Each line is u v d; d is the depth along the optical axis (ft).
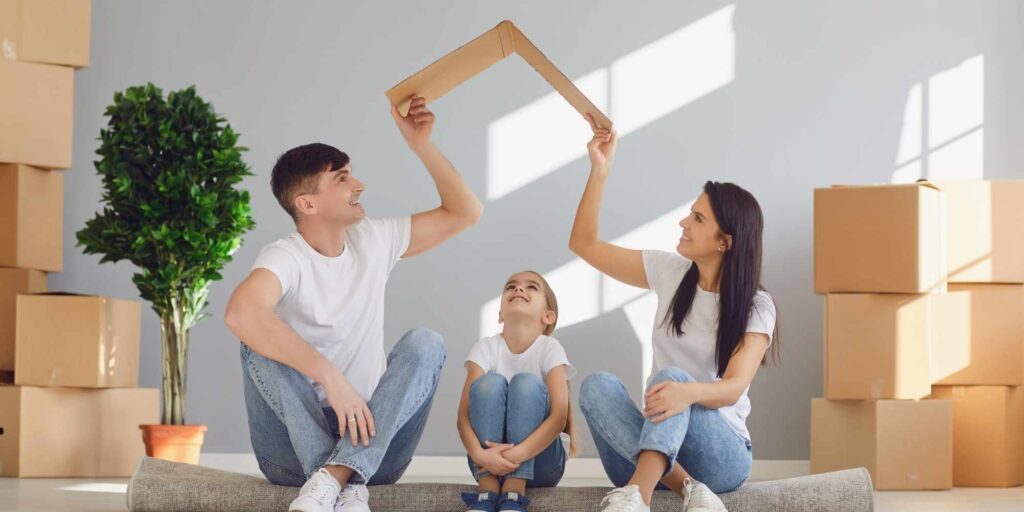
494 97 15.26
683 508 7.59
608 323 15.08
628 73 15.31
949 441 12.85
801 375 15.02
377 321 8.30
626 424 7.72
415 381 7.74
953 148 15.28
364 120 15.21
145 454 13.33
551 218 15.19
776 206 15.24
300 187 7.97
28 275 13.70
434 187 15.16
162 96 13.83
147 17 15.21
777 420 14.98
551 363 8.60
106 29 15.17
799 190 15.25
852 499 8.23
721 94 15.33
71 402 13.07
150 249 12.79
